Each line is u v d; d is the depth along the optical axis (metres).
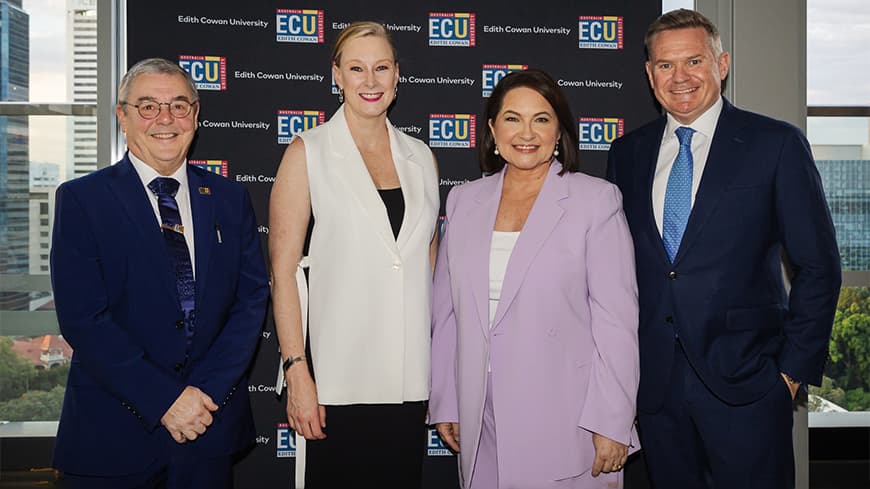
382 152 2.30
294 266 2.19
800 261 2.13
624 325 2.07
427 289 2.23
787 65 3.25
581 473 2.07
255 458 3.09
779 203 2.14
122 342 1.99
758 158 2.16
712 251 2.15
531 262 2.09
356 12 3.09
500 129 2.19
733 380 2.13
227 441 2.13
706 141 2.28
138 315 2.02
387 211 2.20
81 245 2.00
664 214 2.25
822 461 3.49
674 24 2.26
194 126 2.17
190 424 2.00
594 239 2.10
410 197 2.24
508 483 2.05
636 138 2.45
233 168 3.07
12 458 3.28
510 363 2.07
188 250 2.10
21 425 3.34
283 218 2.19
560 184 2.17
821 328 2.12
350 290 2.15
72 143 3.36
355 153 2.21
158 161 2.10
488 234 2.19
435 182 2.35
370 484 2.22
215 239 2.13
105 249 2.01
